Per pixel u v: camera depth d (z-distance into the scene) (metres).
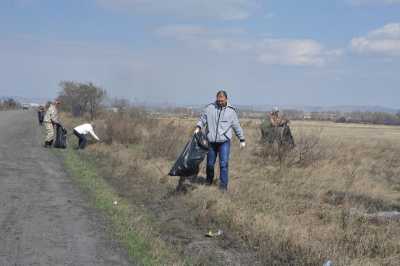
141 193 9.36
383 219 7.62
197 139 9.30
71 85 41.75
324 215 7.70
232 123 9.28
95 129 19.22
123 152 14.91
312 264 5.52
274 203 8.30
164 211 7.95
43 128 29.08
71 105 42.97
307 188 9.90
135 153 14.66
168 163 12.75
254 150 15.45
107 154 14.92
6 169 11.64
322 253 5.70
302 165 13.09
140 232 6.48
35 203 8.10
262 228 6.63
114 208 7.87
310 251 5.80
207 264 5.50
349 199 9.10
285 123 14.47
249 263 5.62
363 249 6.04
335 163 13.69
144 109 25.09
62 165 12.70
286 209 8.01
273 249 5.98
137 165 12.20
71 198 8.62
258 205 8.13
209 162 9.59
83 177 10.85
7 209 7.57
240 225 6.92
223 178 9.33
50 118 17.06
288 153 13.43
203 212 7.62
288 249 5.96
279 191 9.46
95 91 39.84
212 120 9.27
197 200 8.34
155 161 13.12
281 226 6.75
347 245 6.16
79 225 6.80
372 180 11.87
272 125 14.56
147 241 6.12
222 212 7.45
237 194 8.85
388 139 28.16
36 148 16.58
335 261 5.52
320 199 9.09
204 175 10.99
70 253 5.59
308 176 11.28
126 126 17.98
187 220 7.39
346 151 16.56
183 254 5.81
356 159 15.37
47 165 12.62
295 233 6.37
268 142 14.31
